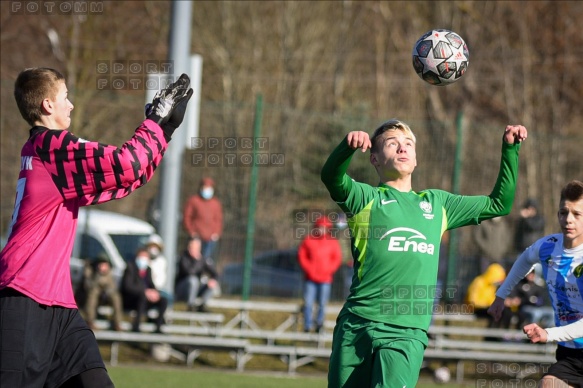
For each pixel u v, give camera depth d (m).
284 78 102.50
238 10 102.88
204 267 48.78
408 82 105.12
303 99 102.81
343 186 20.17
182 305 51.31
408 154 20.75
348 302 20.48
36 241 17.62
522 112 96.56
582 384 22.83
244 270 51.19
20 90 18.31
